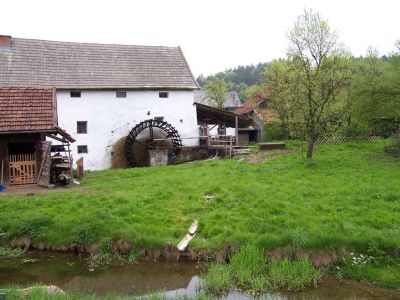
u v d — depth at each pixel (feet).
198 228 41.50
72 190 57.00
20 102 61.16
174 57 113.29
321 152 82.84
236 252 36.27
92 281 34.65
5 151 59.16
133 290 32.96
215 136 104.73
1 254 40.16
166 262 37.70
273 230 39.06
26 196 52.75
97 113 98.37
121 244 39.68
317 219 40.78
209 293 31.63
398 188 49.80
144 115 103.09
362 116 77.10
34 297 26.71
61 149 72.64
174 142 103.09
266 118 138.62
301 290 31.42
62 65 99.40
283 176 60.49
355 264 33.76
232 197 49.78
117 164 100.53
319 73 71.00
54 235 41.65
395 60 78.48
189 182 59.93
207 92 200.54
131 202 48.49
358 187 51.34
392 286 31.14
